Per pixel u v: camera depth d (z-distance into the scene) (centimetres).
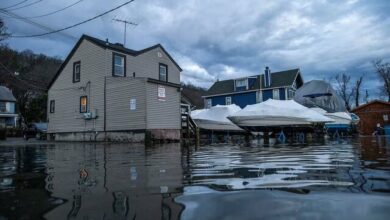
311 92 2225
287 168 374
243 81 3931
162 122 1672
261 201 197
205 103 4244
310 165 403
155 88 1655
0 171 397
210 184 268
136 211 179
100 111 1800
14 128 3403
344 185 249
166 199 209
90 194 231
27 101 4750
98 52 1850
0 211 184
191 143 1421
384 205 182
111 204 198
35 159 595
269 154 629
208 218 164
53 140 2058
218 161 491
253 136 1877
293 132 1603
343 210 173
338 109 2202
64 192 241
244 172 345
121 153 750
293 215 166
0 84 4509
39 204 201
